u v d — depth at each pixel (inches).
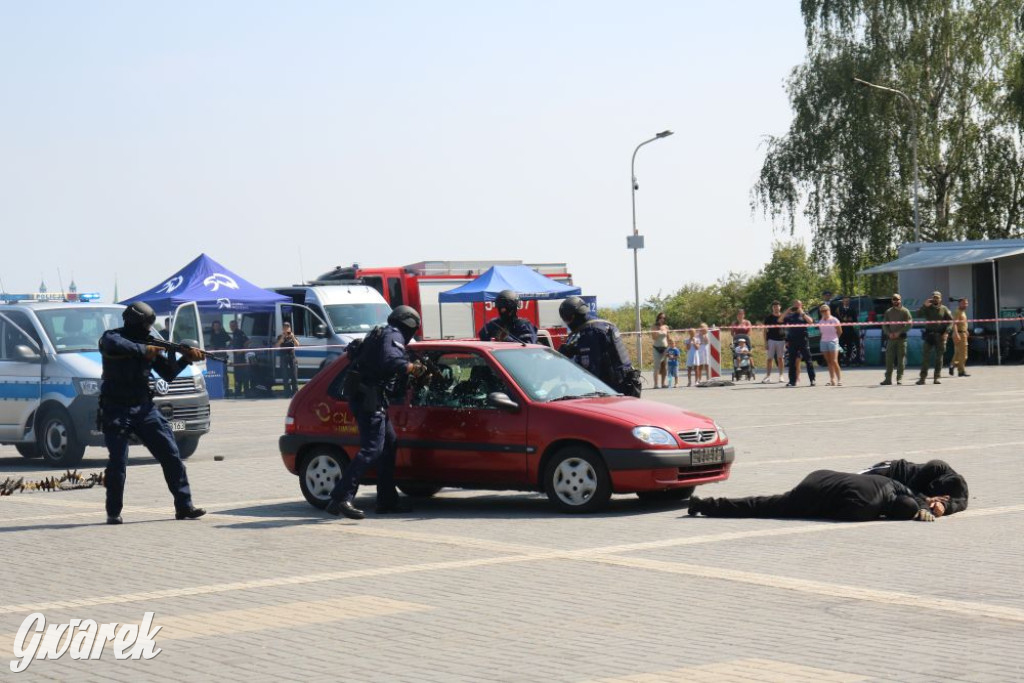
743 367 1424.7
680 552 406.0
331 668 272.8
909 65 2048.5
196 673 271.9
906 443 716.7
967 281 1616.6
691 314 2891.2
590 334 561.6
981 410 921.5
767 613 315.9
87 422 747.4
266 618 324.8
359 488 597.3
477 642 293.6
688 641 289.0
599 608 327.3
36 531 490.0
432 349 525.3
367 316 1478.8
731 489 556.1
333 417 528.4
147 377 506.9
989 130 2106.3
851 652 274.2
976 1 2085.4
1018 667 258.1
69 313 789.2
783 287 2805.1
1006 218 2118.6
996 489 529.0
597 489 491.2
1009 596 328.5
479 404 511.2
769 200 2155.5
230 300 1363.2
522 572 379.9
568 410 496.4
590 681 255.9
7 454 861.8
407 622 316.5
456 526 477.4
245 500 570.3
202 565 405.7
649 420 493.0
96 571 399.5
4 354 785.6
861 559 384.8
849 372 1531.7
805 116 2106.3
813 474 475.2
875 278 2130.9
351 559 410.6
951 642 281.1
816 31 2134.6
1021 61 2000.5
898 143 2071.9
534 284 1562.5
